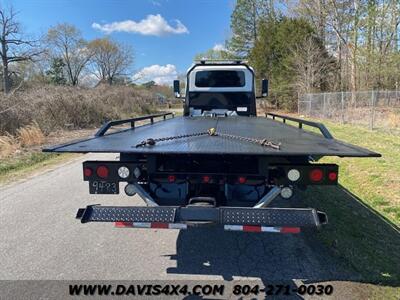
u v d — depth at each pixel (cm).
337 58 3216
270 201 325
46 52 4844
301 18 3447
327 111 2159
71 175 774
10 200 579
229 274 337
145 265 354
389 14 2497
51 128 1457
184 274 337
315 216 298
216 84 787
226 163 332
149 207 317
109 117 2083
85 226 463
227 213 305
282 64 3297
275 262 360
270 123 567
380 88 2578
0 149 980
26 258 368
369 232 427
